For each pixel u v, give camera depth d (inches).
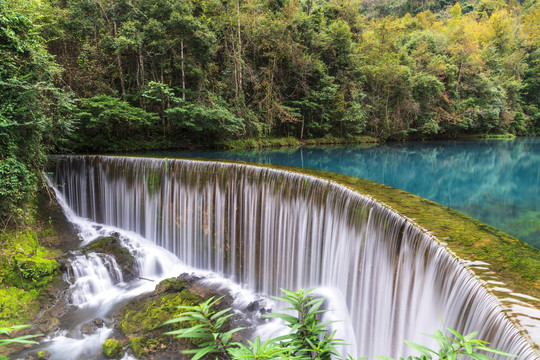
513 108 1445.6
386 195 242.7
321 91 930.7
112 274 358.0
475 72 1274.6
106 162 450.9
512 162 652.7
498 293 110.8
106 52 628.1
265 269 354.0
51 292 318.0
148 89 650.8
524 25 2025.1
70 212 454.3
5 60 308.2
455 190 415.8
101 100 570.9
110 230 444.8
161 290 327.3
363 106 1027.9
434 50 1268.5
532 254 141.6
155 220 433.4
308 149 794.2
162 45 642.8
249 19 788.0
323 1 1273.4
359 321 244.1
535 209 329.1
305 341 86.2
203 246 404.5
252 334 283.3
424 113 1121.4
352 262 252.5
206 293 339.6
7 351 257.6
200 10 759.1
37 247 356.5
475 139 1213.1
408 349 176.9
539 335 90.7
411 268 177.5
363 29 1286.9
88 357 257.9
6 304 289.0
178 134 700.7
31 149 350.6
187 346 257.9
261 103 836.6
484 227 175.0
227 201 382.9
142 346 258.2
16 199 339.0
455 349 59.6
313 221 302.7
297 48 880.3
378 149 833.5
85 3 623.5
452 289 135.6
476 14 2348.7
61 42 600.1
